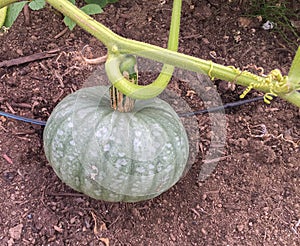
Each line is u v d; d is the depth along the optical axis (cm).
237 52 84
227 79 47
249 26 87
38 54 81
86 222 66
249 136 76
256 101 79
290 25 87
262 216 68
